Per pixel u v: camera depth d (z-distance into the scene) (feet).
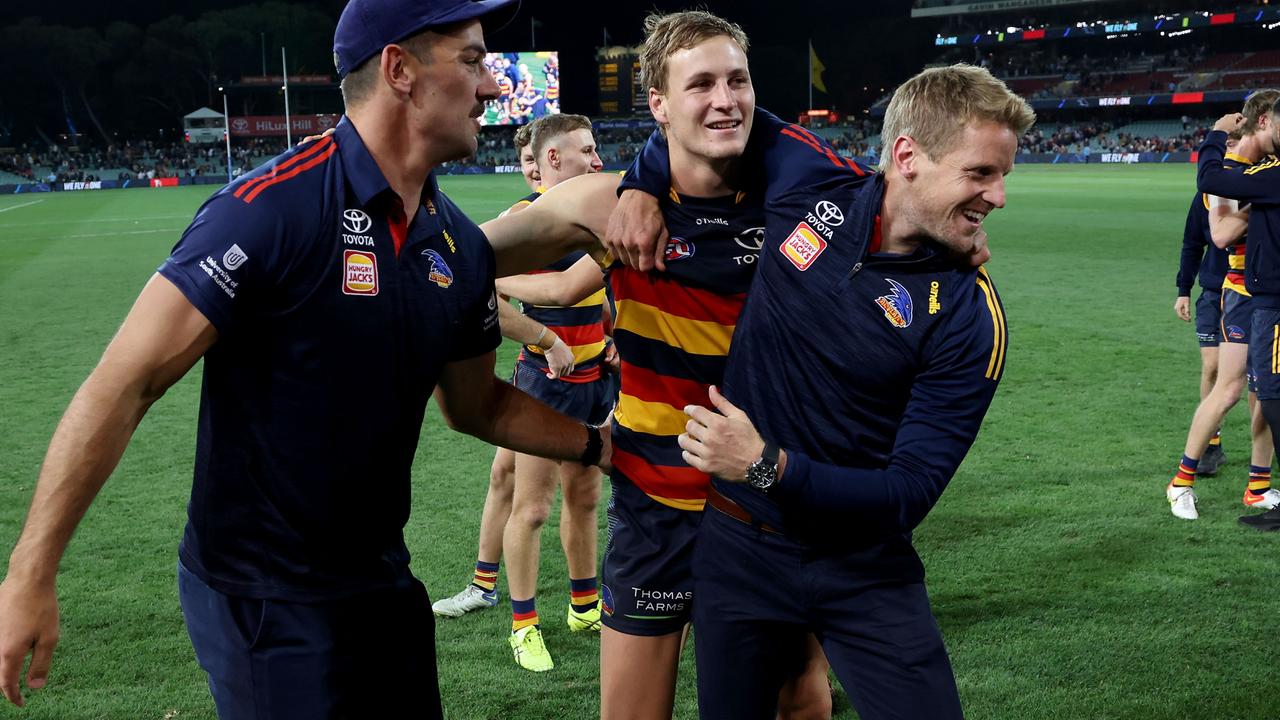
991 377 6.82
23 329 36.04
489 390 7.70
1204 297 19.07
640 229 7.38
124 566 14.99
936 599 13.32
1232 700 10.64
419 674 7.16
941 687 7.00
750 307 7.29
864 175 7.28
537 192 13.33
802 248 7.04
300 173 6.08
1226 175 14.92
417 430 6.84
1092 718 10.37
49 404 25.43
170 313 5.70
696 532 8.04
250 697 6.50
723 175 7.39
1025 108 6.45
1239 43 206.49
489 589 13.66
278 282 5.94
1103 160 169.07
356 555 6.68
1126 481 18.13
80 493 5.73
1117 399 24.11
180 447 21.58
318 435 6.27
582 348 13.32
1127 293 40.27
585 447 8.20
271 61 237.25
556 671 11.83
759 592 7.32
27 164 190.29
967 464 19.25
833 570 7.09
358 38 6.08
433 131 6.24
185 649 12.30
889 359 6.80
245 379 6.18
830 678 11.55
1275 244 14.76
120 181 171.73
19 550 5.69
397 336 6.36
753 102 7.15
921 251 6.81
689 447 6.64
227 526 6.43
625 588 8.28
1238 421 22.30
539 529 12.05
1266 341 15.06
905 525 6.65
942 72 6.61
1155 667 11.35
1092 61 214.48
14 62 217.15
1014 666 11.45
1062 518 16.26
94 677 11.57
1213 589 13.43
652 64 7.25
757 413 7.22
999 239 60.34
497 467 13.20
